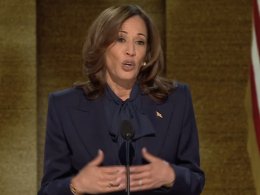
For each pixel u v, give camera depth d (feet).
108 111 21.11
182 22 48.37
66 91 21.97
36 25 48.49
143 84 21.57
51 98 21.86
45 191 20.44
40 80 49.26
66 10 49.39
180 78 48.52
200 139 48.93
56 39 49.32
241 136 48.83
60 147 21.20
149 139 20.67
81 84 21.97
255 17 32.50
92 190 18.76
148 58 21.39
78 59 49.32
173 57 48.42
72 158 21.08
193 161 21.39
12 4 47.91
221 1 48.47
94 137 20.81
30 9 47.96
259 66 32.04
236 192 49.14
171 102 21.59
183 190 19.92
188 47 48.44
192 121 21.88
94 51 20.49
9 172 48.21
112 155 20.36
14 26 47.93
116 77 20.76
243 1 48.44
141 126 20.63
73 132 21.01
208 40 48.52
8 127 48.21
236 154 48.96
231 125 48.80
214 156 48.98
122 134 19.02
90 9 49.37
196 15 48.39
